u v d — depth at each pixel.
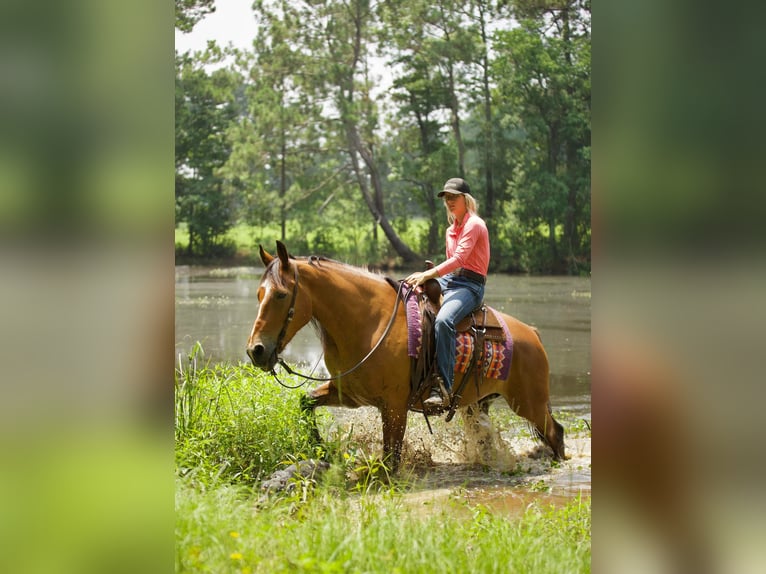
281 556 3.32
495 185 35.06
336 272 5.74
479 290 6.07
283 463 5.38
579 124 33.94
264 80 35.38
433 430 6.93
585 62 34.19
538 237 33.53
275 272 5.50
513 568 3.39
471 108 36.22
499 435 6.70
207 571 3.06
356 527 3.82
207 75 35.88
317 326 5.89
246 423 5.64
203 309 17.94
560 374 10.48
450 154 34.84
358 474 5.62
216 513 3.64
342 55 35.25
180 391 5.78
